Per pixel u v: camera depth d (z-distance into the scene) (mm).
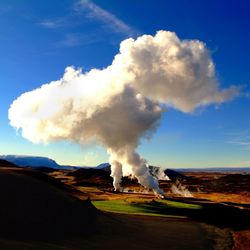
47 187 49344
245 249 39125
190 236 43188
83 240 33969
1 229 31625
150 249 33875
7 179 46188
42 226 35750
